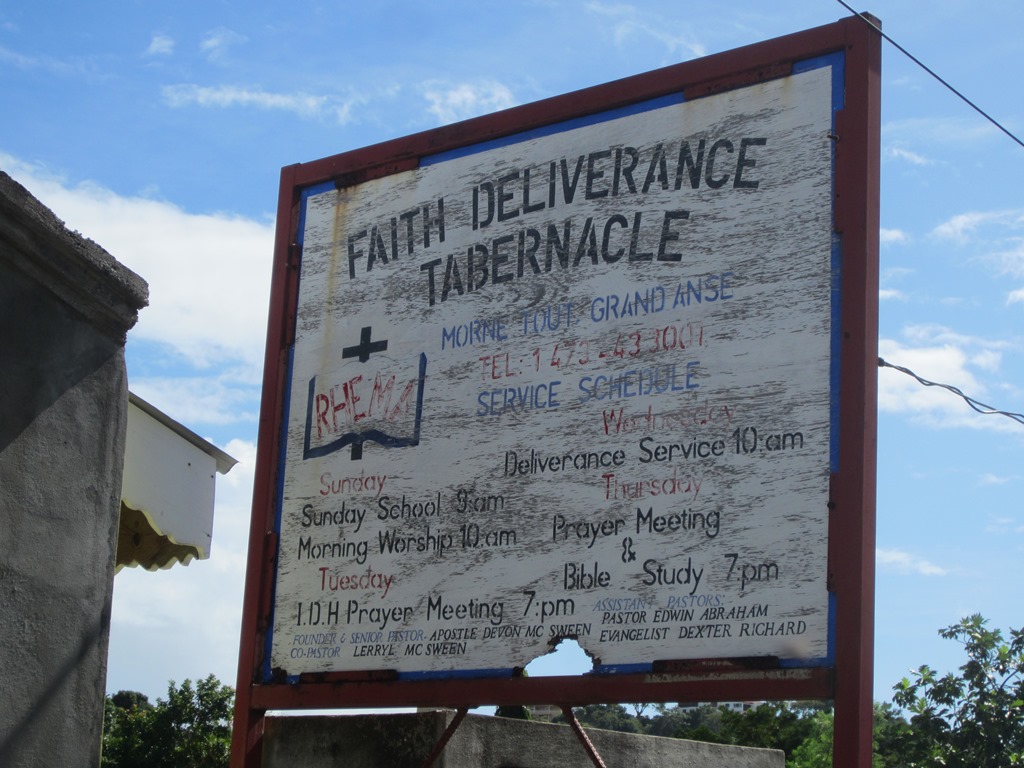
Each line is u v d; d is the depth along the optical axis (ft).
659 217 22.67
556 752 27.20
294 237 26.76
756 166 21.93
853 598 19.22
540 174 24.18
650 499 21.42
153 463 22.85
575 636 21.45
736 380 21.17
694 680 20.13
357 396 25.05
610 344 22.58
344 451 24.85
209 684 62.59
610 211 23.24
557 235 23.68
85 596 17.62
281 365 26.02
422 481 23.82
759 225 21.65
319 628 24.07
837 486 19.81
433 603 23.02
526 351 23.45
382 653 23.27
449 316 24.48
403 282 25.20
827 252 20.92
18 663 16.44
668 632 20.61
